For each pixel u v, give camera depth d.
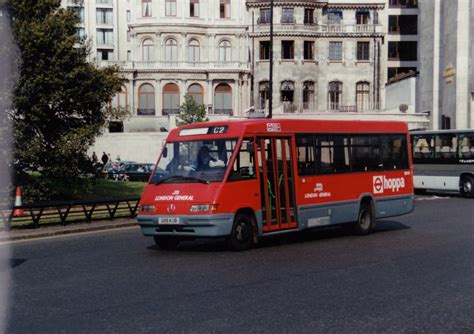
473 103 48.41
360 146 16.62
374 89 73.38
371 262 11.93
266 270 11.05
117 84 25.80
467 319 7.80
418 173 32.62
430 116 54.78
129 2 97.12
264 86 71.56
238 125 13.63
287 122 14.74
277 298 8.86
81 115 25.41
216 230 12.81
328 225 15.46
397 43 83.44
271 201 14.09
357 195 16.31
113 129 69.31
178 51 68.75
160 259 12.38
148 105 68.88
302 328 7.32
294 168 14.70
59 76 23.34
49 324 7.52
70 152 23.59
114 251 13.55
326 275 10.58
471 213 21.77
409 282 10.02
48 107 23.61
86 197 26.58
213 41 69.44
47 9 24.06
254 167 13.70
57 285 9.86
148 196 13.59
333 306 8.40
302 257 12.56
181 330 7.22
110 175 45.88
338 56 73.25
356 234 16.41
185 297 8.92
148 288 9.55
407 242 14.78
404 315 7.97
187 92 68.38
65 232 16.75
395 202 17.58
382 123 17.42
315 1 71.69
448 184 31.14
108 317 7.83
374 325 7.48
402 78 65.38
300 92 71.75
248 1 71.62
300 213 14.70
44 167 23.98
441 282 10.02
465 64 48.66
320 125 15.56
